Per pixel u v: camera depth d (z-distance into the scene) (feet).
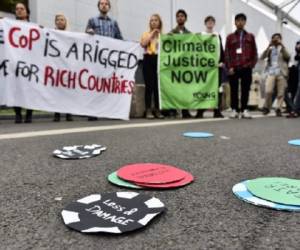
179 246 3.56
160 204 4.52
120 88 18.58
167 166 6.64
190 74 20.18
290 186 5.39
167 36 19.93
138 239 3.69
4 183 5.74
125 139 10.53
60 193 5.22
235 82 20.51
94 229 3.82
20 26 16.37
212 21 20.54
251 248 3.54
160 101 19.90
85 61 17.80
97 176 6.15
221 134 11.95
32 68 16.65
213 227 4.02
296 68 27.02
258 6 47.85
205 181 5.88
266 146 9.49
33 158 7.65
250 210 4.54
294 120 19.22
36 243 3.63
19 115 16.75
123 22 31.94
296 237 3.79
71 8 27.84
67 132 12.16
